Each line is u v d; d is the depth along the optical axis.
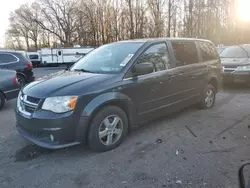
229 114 5.06
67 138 3.06
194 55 5.02
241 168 1.89
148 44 4.02
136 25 32.09
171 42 4.50
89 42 40.06
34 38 58.47
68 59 28.23
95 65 4.01
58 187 2.63
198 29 36.56
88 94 3.13
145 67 3.59
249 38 36.09
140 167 2.97
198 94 5.10
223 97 6.74
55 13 48.31
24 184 2.69
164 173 2.83
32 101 3.18
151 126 4.38
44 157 3.30
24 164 3.13
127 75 3.58
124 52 3.96
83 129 3.14
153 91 3.95
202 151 3.36
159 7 32.66
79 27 44.41
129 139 3.81
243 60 7.80
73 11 45.38
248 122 4.52
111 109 3.39
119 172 2.88
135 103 3.69
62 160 3.21
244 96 6.82
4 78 5.92
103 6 35.28
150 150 3.43
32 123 3.10
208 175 2.76
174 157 3.21
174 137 3.87
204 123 4.51
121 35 33.69
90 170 2.94
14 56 9.33
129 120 3.70
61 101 3.01
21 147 3.64
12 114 5.50
